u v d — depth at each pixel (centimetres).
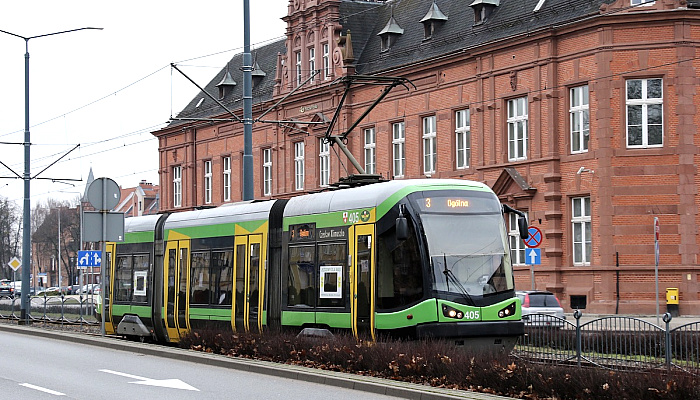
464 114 4150
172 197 6581
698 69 3488
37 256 13075
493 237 1925
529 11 3888
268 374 1778
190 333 2270
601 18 3500
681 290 3434
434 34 4419
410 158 4425
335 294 2022
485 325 1855
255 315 2262
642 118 3512
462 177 4125
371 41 4938
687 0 3488
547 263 3709
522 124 3875
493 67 3962
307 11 5141
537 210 3772
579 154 3612
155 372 1838
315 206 2120
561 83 3688
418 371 1535
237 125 5781
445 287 1844
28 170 3959
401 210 1844
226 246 2406
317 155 5084
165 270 2680
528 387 1359
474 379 1434
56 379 1723
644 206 3488
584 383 1309
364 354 1669
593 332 1770
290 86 5272
